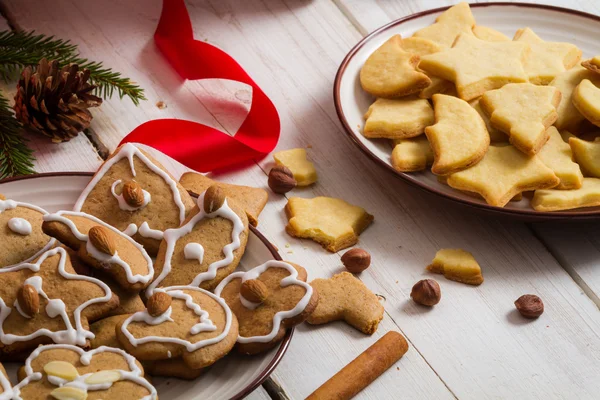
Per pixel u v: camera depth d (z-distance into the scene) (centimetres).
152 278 74
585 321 79
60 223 73
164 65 96
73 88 87
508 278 81
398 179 82
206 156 87
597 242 83
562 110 86
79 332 71
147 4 101
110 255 73
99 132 90
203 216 76
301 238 83
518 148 83
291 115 92
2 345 70
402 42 91
